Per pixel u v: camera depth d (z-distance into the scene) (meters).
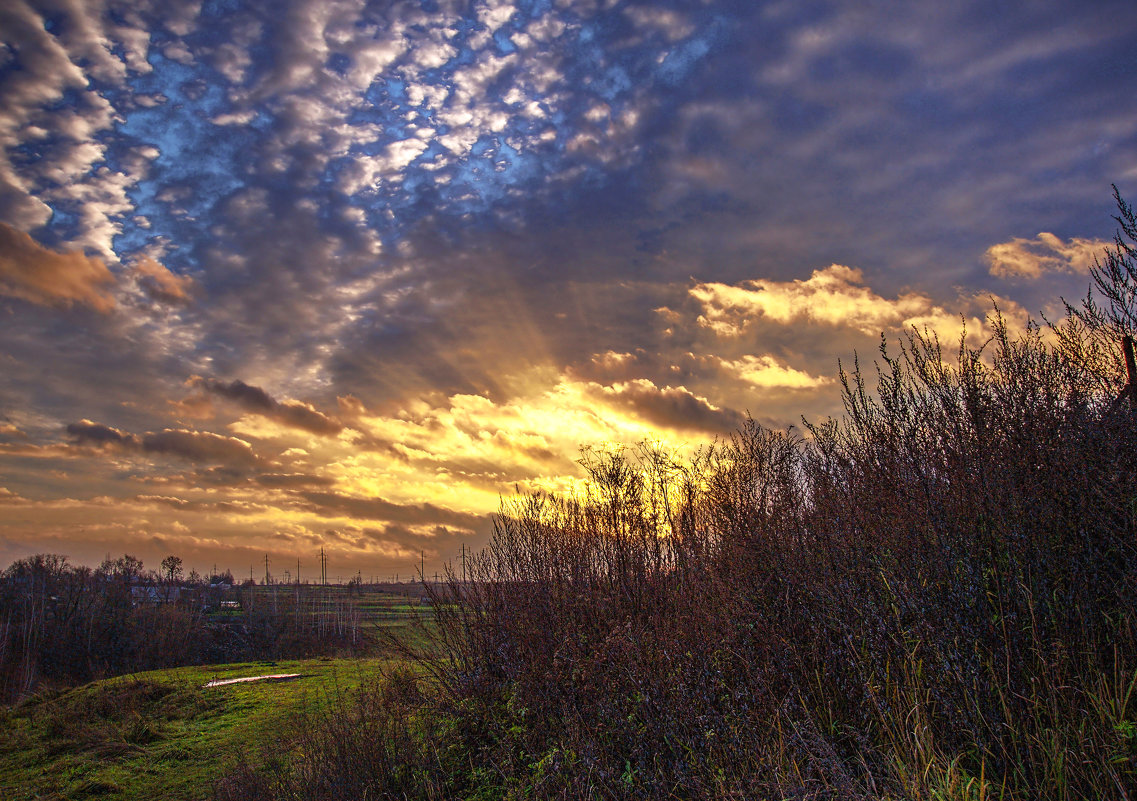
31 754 15.37
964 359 5.57
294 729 11.12
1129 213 5.35
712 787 4.25
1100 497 3.99
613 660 5.72
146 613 53.66
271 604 70.44
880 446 5.68
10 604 51.88
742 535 6.04
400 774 7.18
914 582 4.41
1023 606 3.92
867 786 3.59
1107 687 3.44
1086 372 5.05
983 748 3.42
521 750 6.47
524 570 7.95
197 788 11.36
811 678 4.63
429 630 8.32
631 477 7.86
